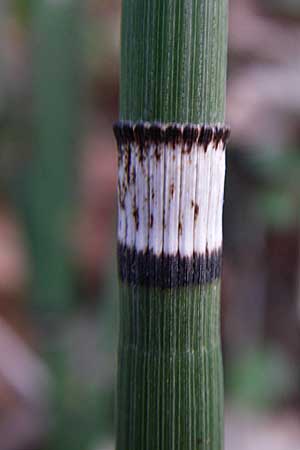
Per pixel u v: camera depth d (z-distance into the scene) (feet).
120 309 0.35
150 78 0.32
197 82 0.32
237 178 0.82
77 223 0.65
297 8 0.86
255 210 0.81
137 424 0.34
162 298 0.34
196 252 0.34
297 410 0.78
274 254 0.85
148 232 0.33
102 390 0.65
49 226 0.63
